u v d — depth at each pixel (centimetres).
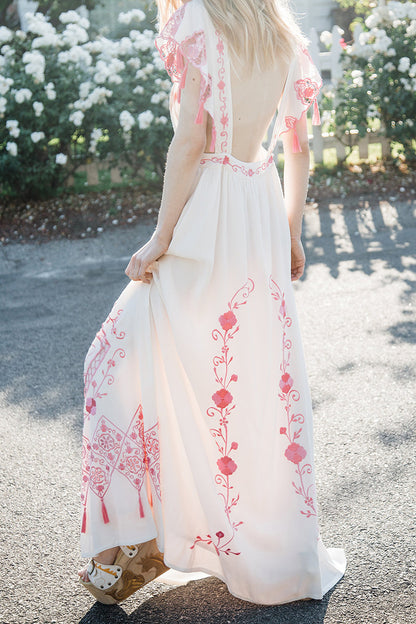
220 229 189
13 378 376
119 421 197
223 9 179
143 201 681
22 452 300
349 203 654
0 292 525
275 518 204
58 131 670
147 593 214
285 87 198
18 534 245
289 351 203
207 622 200
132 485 199
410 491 254
